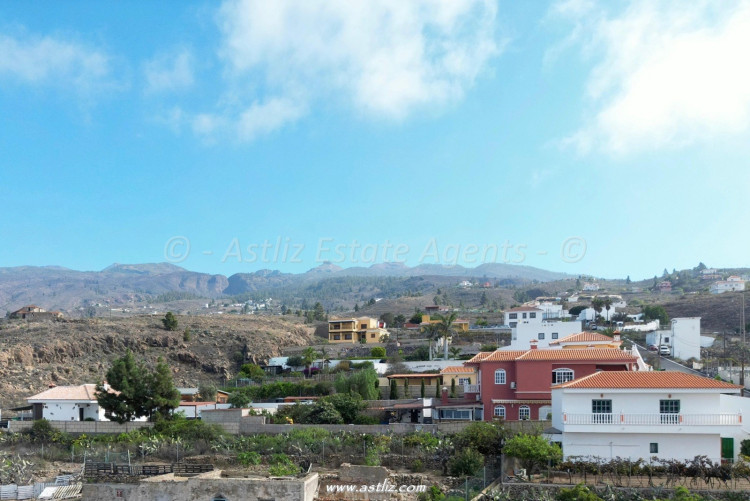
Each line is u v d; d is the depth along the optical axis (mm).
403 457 61062
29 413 93500
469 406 78875
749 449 52188
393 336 184500
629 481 49375
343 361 133375
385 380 108500
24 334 142000
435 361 121500
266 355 151125
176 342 150000
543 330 105500
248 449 67438
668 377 55281
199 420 76812
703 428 51688
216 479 47156
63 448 73375
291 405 84750
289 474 55312
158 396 80125
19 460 65875
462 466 55844
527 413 71938
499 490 49094
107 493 48250
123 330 151000
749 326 169375
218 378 139250
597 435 53344
